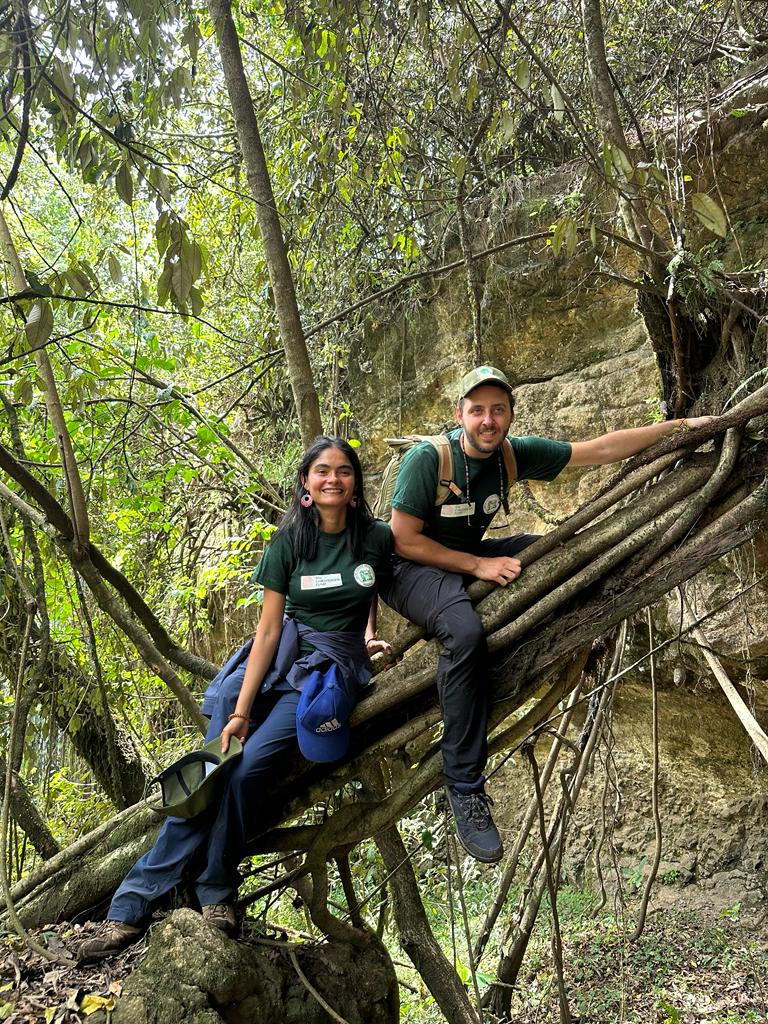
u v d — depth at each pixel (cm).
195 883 313
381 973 342
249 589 650
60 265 638
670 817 626
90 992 287
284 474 704
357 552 309
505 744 348
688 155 442
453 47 520
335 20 416
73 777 539
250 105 366
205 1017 271
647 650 534
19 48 309
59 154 358
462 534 314
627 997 495
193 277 327
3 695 507
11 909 319
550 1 494
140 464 559
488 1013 443
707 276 353
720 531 304
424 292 634
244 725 303
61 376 440
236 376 766
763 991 476
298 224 609
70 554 353
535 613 304
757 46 446
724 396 377
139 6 339
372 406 686
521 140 609
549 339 570
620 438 314
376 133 536
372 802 331
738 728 565
